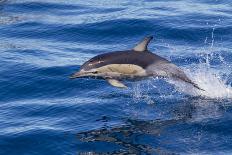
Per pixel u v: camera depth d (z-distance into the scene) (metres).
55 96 37.06
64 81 39.12
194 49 45.78
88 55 45.28
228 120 32.69
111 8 58.38
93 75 32.78
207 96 36.06
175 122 32.66
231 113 33.62
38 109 34.88
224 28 50.25
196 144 30.06
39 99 36.56
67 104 35.50
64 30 51.41
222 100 35.47
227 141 30.34
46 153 29.55
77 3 61.25
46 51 46.31
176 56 44.06
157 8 57.47
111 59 32.78
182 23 51.53
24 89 38.09
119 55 32.97
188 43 47.34
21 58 44.09
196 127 31.98
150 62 32.78
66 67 41.81
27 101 36.25
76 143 30.23
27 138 30.84
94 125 32.53
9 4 60.50
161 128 31.97
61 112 34.41
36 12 58.12
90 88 38.00
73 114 34.06
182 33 49.19
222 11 56.06
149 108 34.78
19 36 50.72
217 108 34.38
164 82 38.12
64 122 32.97
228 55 44.16
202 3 59.66
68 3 61.12
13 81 39.16
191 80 35.03
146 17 53.16
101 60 32.88
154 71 32.59
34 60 43.59
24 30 52.16
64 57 44.62
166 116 33.59
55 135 31.12
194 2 60.25
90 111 34.44
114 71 32.59
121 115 33.91
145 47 33.28
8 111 34.69
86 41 49.03
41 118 33.66
